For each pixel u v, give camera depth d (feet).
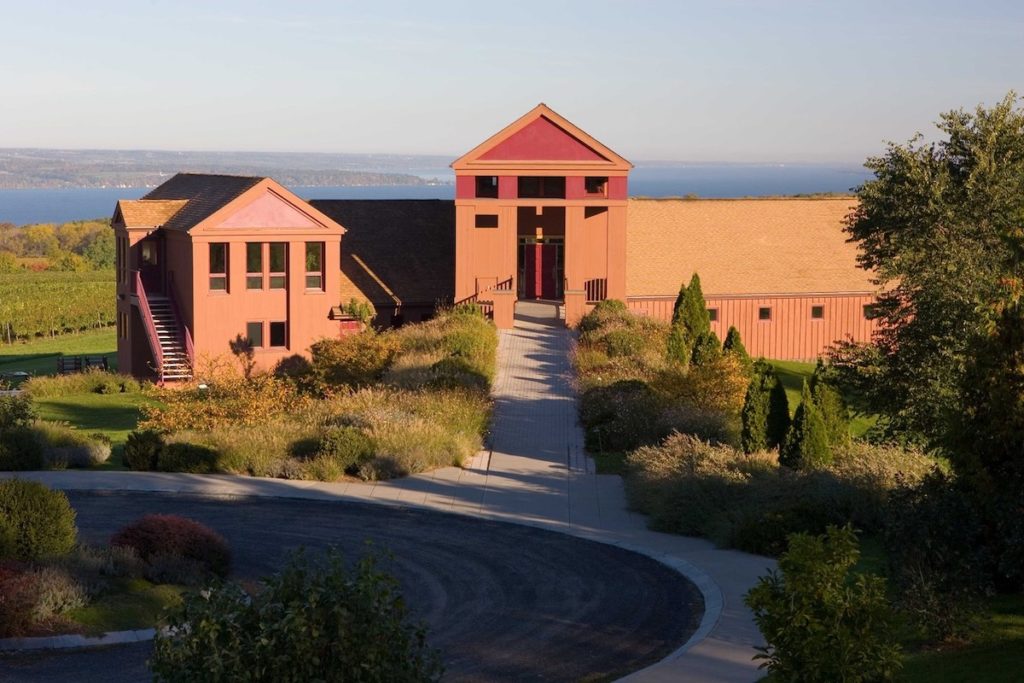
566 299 150.10
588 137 153.58
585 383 117.08
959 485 49.60
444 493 85.10
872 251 104.27
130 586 56.75
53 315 268.00
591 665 48.83
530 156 154.10
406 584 62.85
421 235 172.55
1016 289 50.96
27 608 50.90
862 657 33.71
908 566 46.42
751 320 163.94
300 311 150.00
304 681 30.99
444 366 117.91
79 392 147.95
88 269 443.32
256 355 148.56
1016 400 48.55
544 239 167.94
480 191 160.86
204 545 62.13
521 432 106.22
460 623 55.62
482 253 160.04
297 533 73.67
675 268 164.55
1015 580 49.47
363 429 95.71
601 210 159.94
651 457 84.07
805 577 34.32
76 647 49.90
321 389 121.19
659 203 175.94
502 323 148.15
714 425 98.84
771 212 176.04
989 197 92.89
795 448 86.99
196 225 143.23
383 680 31.89
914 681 39.63
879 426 103.19
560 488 87.35
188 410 108.58
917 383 91.81
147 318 147.02
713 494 74.74
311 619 31.42
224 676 30.71
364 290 159.43
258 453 91.76
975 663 40.81
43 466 93.30
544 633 53.83
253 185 145.79
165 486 85.61
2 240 580.30
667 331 138.82
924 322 92.32
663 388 110.22
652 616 56.49
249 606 32.19
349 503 82.07
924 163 98.58
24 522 57.26
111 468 94.68
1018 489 48.52
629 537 73.15
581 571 65.41
